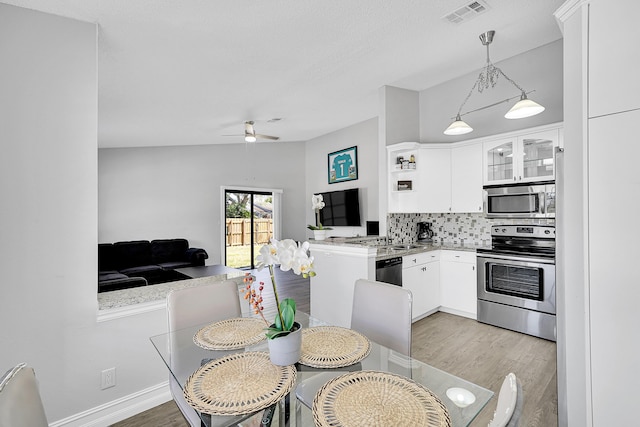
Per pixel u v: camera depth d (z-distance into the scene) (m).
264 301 4.57
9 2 1.77
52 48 1.90
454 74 3.95
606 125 1.50
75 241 1.91
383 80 3.97
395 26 2.69
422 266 3.67
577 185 1.69
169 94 3.70
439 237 4.51
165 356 1.42
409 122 4.43
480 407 1.04
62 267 1.87
